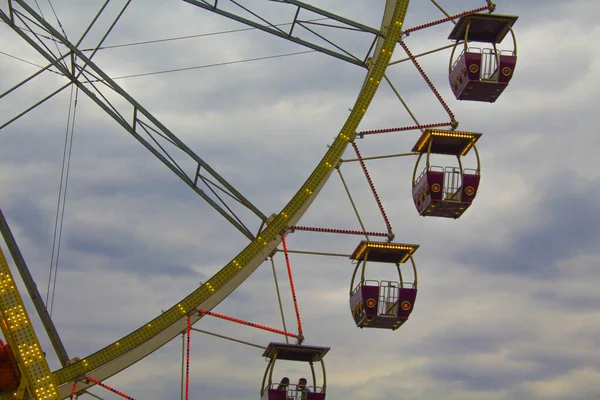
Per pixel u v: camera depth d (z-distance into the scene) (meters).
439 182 47.56
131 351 43.50
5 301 37.56
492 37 50.62
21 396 37.34
